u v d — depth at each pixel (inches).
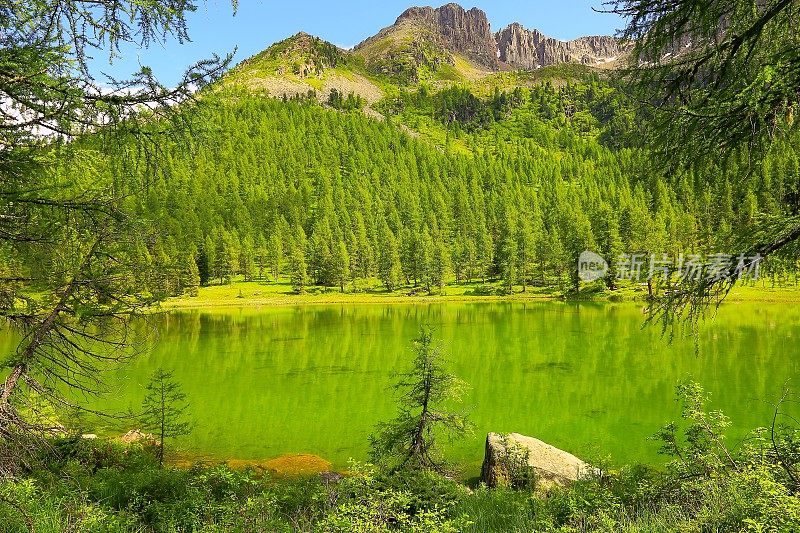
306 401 1102.4
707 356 1387.8
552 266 3875.5
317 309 3383.4
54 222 208.8
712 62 192.4
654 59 197.2
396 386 631.8
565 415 951.6
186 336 2107.5
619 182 6008.9
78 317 213.9
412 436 612.1
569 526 249.6
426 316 2810.0
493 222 5536.4
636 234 3442.4
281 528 270.8
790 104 171.8
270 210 5925.2
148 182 208.1
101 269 217.2
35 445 225.8
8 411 204.1
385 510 256.2
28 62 165.3
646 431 852.6
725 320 2031.3
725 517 216.4
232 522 280.7
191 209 5103.3
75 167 205.8
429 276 4082.2
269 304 3757.4
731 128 185.0
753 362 1289.4
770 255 203.0
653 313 227.8
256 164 7544.3
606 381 1191.6
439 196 6333.7
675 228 3331.7
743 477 248.1
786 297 2608.3
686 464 329.7
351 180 7347.4
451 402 1045.2
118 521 263.9
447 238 5315.0
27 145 193.9
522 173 7780.5
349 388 1211.9
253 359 1584.6
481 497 373.7
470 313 2891.2
